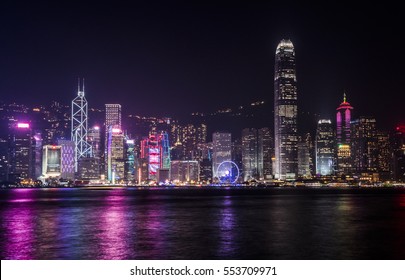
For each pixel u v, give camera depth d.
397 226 91.00
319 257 57.84
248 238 74.12
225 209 145.50
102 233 80.25
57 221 102.00
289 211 135.25
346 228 87.69
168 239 72.88
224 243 68.81
